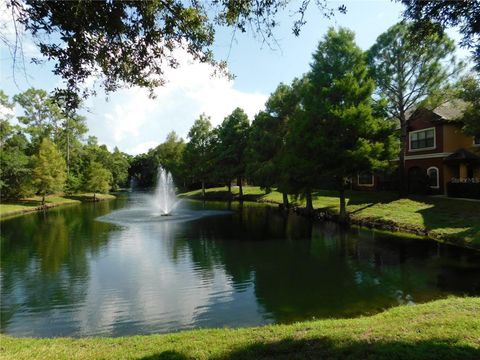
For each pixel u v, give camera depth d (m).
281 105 26.30
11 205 32.62
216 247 13.71
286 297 8.08
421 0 4.33
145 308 7.69
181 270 10.61
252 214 24.17
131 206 33.84
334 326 5.30
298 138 18.44
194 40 4.96
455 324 4.75
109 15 4.21
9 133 37.91
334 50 19.59
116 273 10.41
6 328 6.81
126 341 5.23
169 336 5.36
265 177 25.83
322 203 24.55
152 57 4.93
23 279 9.98
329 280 9.20
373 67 21.05
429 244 12.83
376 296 7.91
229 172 37.94
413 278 9.03
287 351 4.27
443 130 21.83
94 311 7.59
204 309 7.54
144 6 4.37
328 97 18.67
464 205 17.03
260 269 10.48
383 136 17.81
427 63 19.97
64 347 4.95
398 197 22.00
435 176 22.55
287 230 17.25
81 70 4.48
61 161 38.53
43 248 14.21
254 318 6.97
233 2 4.46
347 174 17.62
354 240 14.20
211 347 4.59
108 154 62.94
